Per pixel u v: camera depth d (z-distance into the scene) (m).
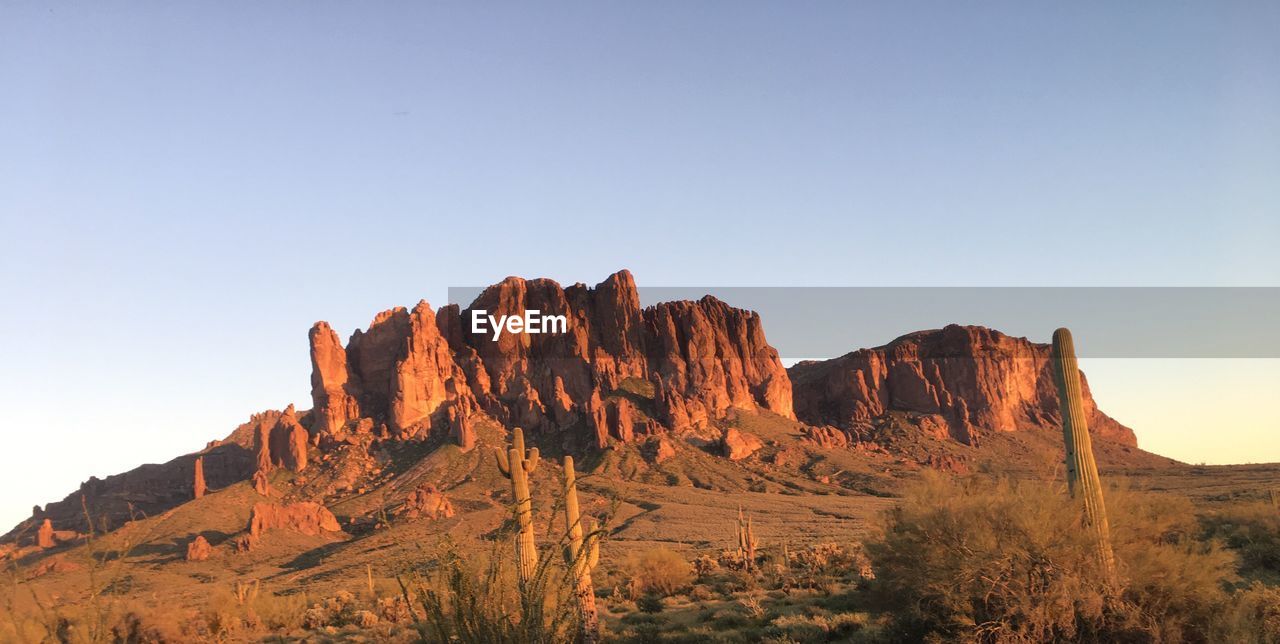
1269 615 19.23
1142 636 18.88
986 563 19.58
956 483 22.61
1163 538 21.27
